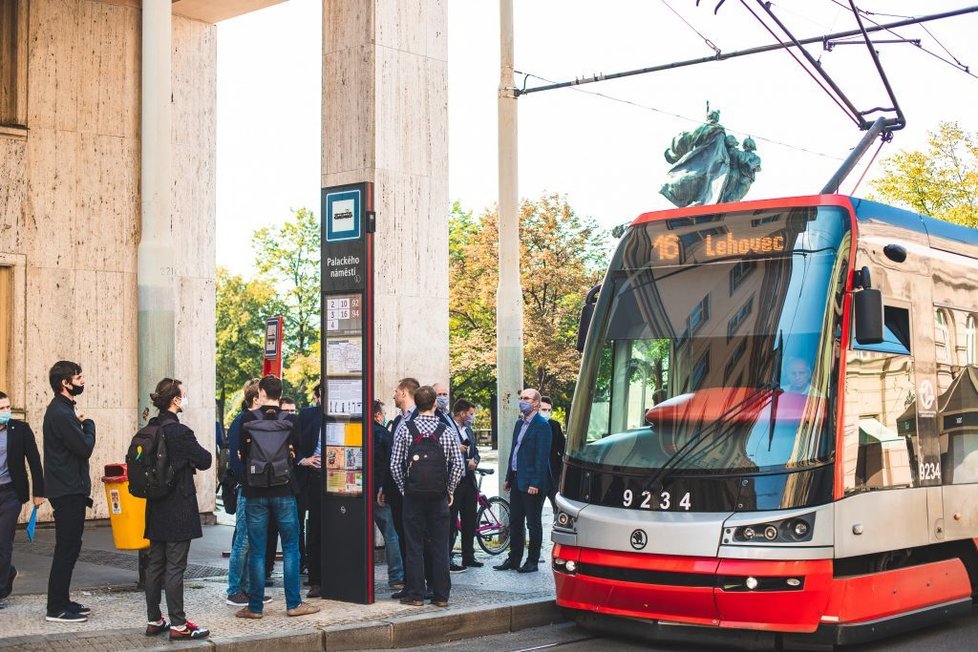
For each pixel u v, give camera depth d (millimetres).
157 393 8500
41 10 16734
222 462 14305
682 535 8594
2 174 16250
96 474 16859
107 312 17125
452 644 9328
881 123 13641
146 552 10609
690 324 9250
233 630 8789
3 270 16281
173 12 18062
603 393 9516
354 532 10031
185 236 18250
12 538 9656
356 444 10047
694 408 8977
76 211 16906
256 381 10414
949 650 8930
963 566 10008
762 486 8500
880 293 8680
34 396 16375
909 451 9430
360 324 10016
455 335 54719
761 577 8328
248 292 62750
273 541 11250
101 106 17203
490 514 14492
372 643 9008
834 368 8703
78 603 9203
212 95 18656
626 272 9812
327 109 13961
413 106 13961
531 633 9836
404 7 13906
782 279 9039
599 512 9086
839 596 8422
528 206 53438
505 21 15273
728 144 41094
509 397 14914
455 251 62812
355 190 10047
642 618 8836
